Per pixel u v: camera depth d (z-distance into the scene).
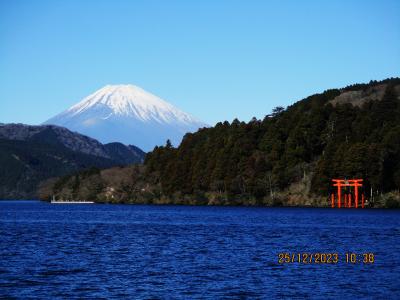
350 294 51.44
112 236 103.00
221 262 68.69
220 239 96.25
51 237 100.94
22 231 115.00
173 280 57.47
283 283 55.94
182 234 106.69
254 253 77.12
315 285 55.06
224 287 54.22
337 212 183.50
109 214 188.88
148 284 55.59
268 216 166.38
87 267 65.12
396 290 53.00
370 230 114.00
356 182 199.38
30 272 61.62
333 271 62.16
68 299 49.62
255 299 49.72
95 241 93.69
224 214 180.50
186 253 77.31
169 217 166.62
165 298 50.06
